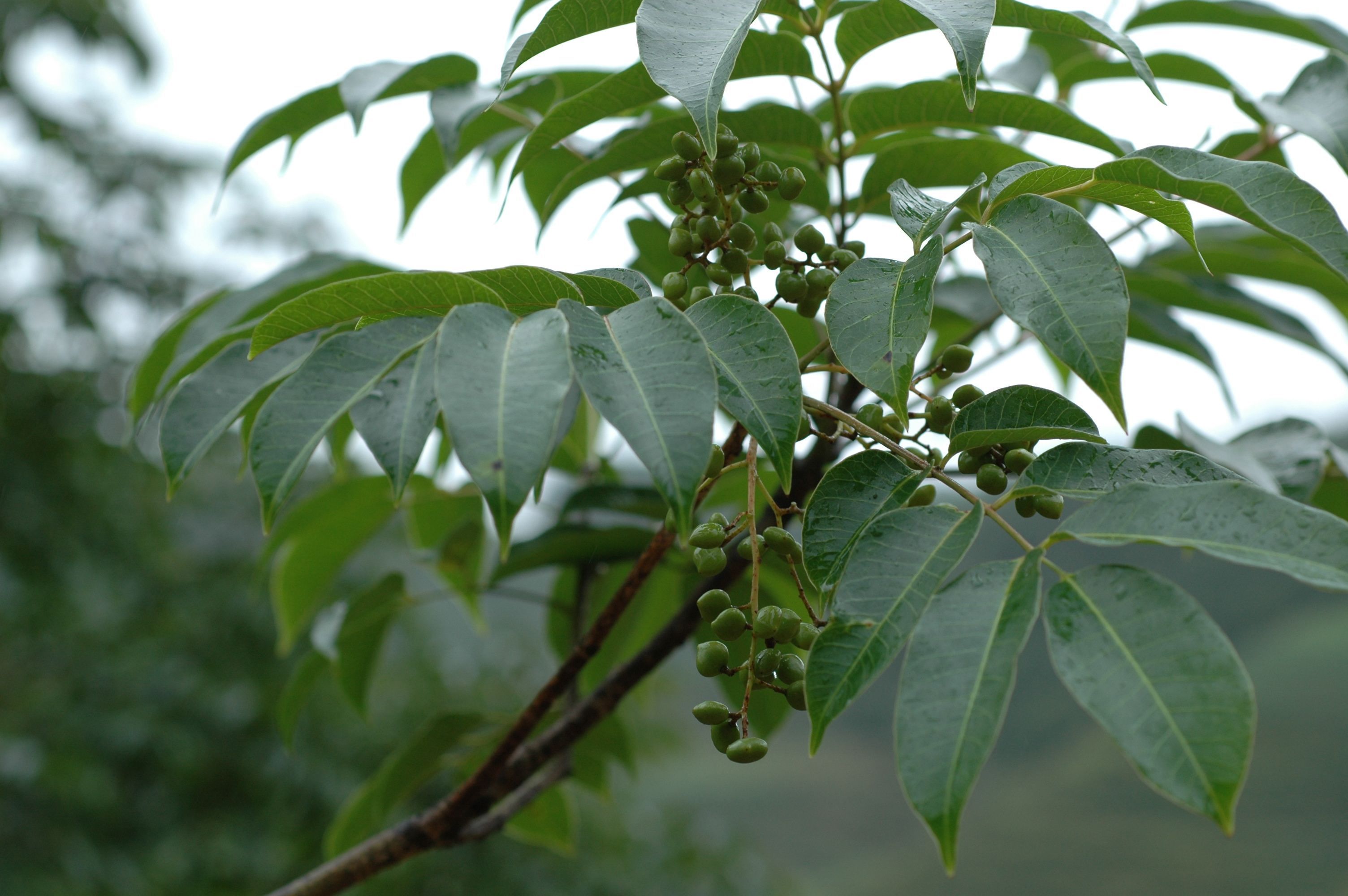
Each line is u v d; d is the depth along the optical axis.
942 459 0.59
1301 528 0.49
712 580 0.81
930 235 0.56
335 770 3.85
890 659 0.50
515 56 0.59
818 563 0.55
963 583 0.50
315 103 0.90
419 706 4.09
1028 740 8.67
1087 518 0.51
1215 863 5.93
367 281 0.55
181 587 4.12
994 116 0.68
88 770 3.34
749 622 0.58
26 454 3.72
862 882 7.65
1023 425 0.56
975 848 7.49
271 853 3.58
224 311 0.85
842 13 0.68
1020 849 7.15
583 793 3.92
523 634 4.53
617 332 0.52
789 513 0.59
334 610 0.95
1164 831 6.71
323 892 0.79
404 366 0.54
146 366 0.92
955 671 0.48
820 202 0.73
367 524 1.07
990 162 0.71
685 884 3.90
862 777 9.59
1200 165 0.56
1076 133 0.68
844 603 0.51
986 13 0.55
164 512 4.23
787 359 0.53
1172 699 0.46
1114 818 7.02
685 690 4.64
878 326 0.54
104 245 4.38
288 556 1.09
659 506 0.88
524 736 0.74
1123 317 0.52
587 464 1.08
